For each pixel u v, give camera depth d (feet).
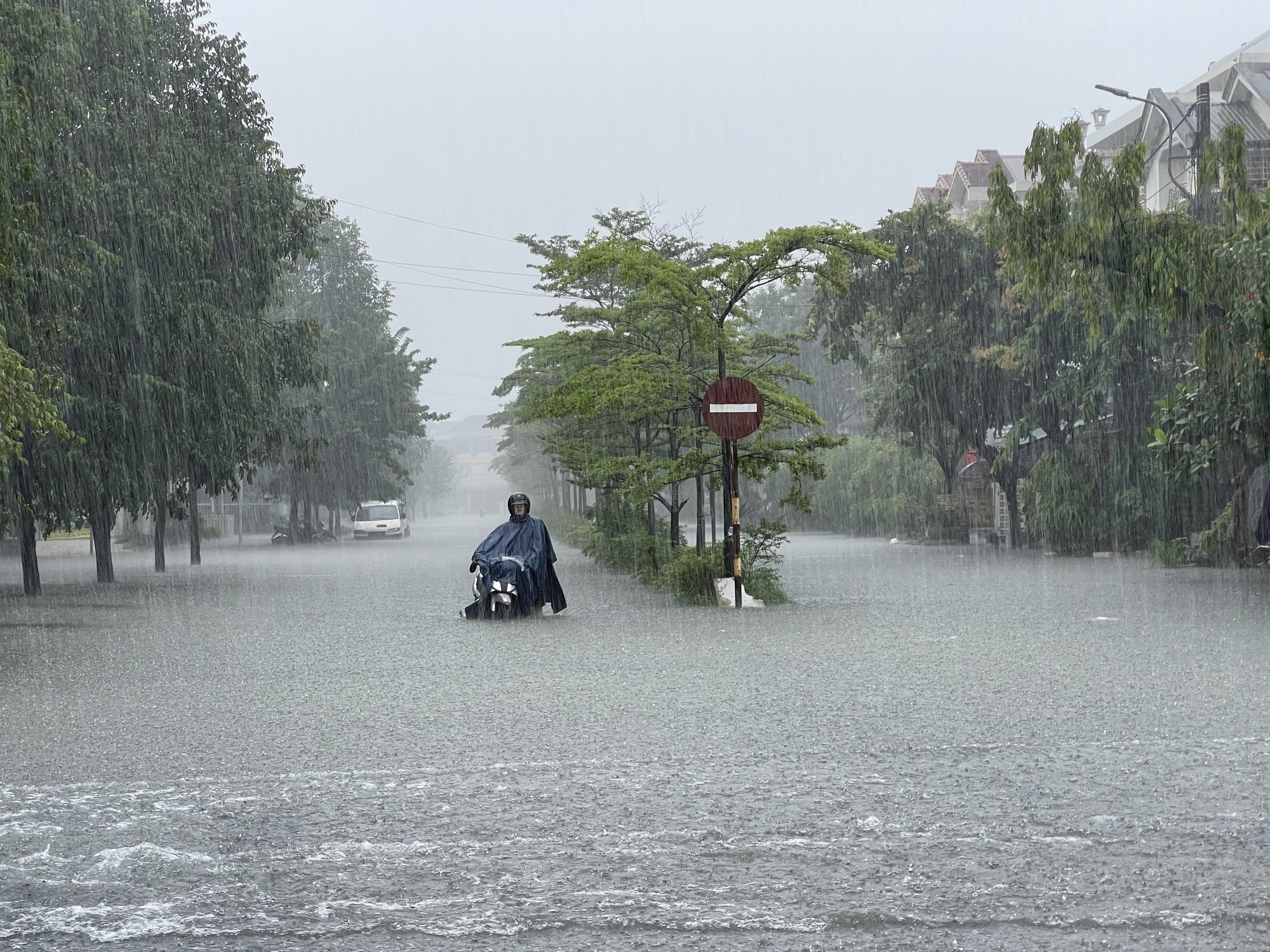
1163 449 201.05
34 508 184.14
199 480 225.15
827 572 209.77
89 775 55.62
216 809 48.85
